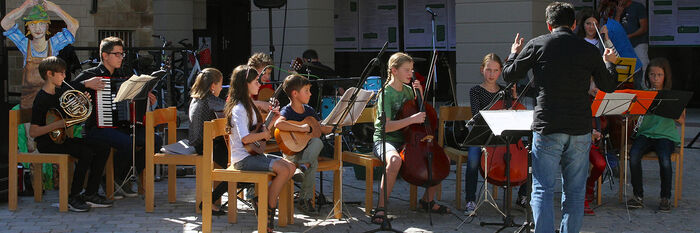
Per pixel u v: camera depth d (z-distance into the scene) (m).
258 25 11.06
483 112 4.34
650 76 5.73
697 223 5.12
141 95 5.36
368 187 5.29
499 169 4.98
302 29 10.85
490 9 9.16
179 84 11.26
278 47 11.02
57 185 6.09
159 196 5.88
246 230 4.83
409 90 5.34
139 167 5.70
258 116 4.88
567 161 4.19
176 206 5.54
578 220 4.23
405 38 11.81
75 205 5.31
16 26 6.63
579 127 4.06
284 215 4.96
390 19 11.84
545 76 4.08
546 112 4.07
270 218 4.75
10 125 5.25
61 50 6.93
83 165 5.32
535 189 4.23
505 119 4.27
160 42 13.05
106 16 11.45
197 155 5.27
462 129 5.74
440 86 12.28
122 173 5.69
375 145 5.26
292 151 4.90
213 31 14.28
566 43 4.08
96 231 4.77
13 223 4.94
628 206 5.62
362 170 6.62
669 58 11.77
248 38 14.24
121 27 11.55
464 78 9.39
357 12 11.95
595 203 5.74
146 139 5.27
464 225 5.02
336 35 12.05
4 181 5.48
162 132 6.99
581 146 4.13
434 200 5.76
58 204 5.50
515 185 5.04
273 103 4.84
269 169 4.66
